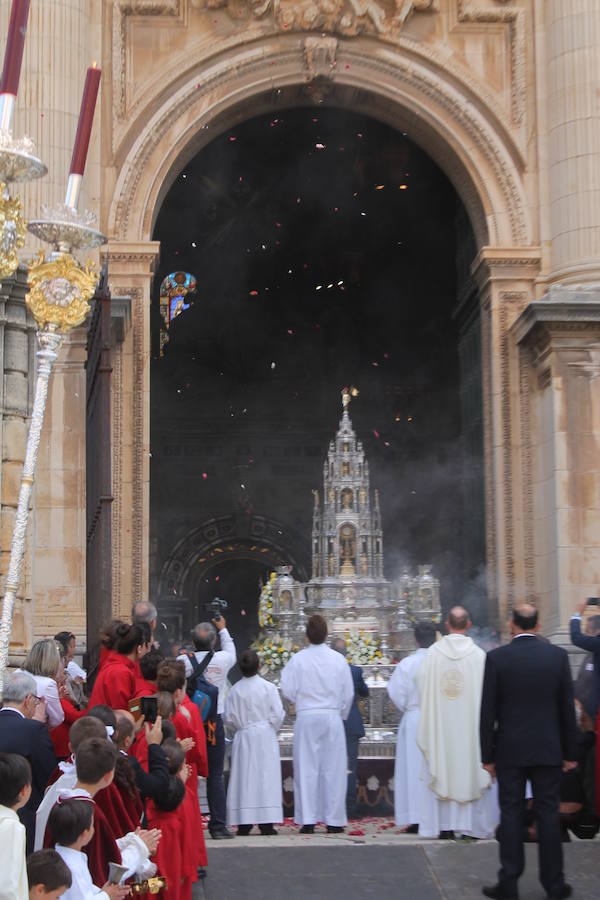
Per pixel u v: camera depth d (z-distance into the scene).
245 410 36.78
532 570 20.48
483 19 21.50
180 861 8.65
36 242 18.97
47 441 19.09
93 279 8.12
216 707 12.47
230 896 9.84
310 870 10.40
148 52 21.14
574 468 19.41
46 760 7.88
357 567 20.25
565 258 20.45
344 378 36.44
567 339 19.55
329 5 21.22
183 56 21.17
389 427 35.94
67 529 19.00
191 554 36.47
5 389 14.46
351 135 32.44
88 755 6.89
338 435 20.98
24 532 7.78
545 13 21.36
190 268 36.28
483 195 21.36
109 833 6.96
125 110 20.94
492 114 21.39
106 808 7.23
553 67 20.94
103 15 21.05
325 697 13.09
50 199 19.33
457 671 11.73
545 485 20.02
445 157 22.02
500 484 20.67
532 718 9.52
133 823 7.46
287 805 15.09
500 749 9.59
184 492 36.50
